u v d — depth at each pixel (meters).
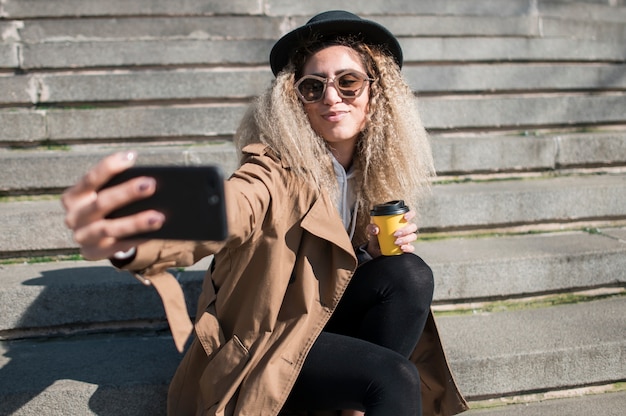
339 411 2.06
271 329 1.84
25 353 2.49
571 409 2.43
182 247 1.33
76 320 2.63
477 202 3.29
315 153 1.98
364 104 2.04
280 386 1.77
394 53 2.16
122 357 2.44
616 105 4.30
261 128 1.96
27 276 2.75
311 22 2.03
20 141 3.74
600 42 4.84
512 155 3.77
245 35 4.63
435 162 3.67
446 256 2.92
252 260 1.83
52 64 4.20
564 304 2.96
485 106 4.07
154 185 1.05
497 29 4.93
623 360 2.53
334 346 1.83
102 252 1.09
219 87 4.08
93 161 3.38
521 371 2.43
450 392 2.13
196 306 2.67
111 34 4.51
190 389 2.05
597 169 3.93
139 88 4.02
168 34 4.56
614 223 3.52
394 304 1.95
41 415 2.17
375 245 2.07
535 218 3.37
